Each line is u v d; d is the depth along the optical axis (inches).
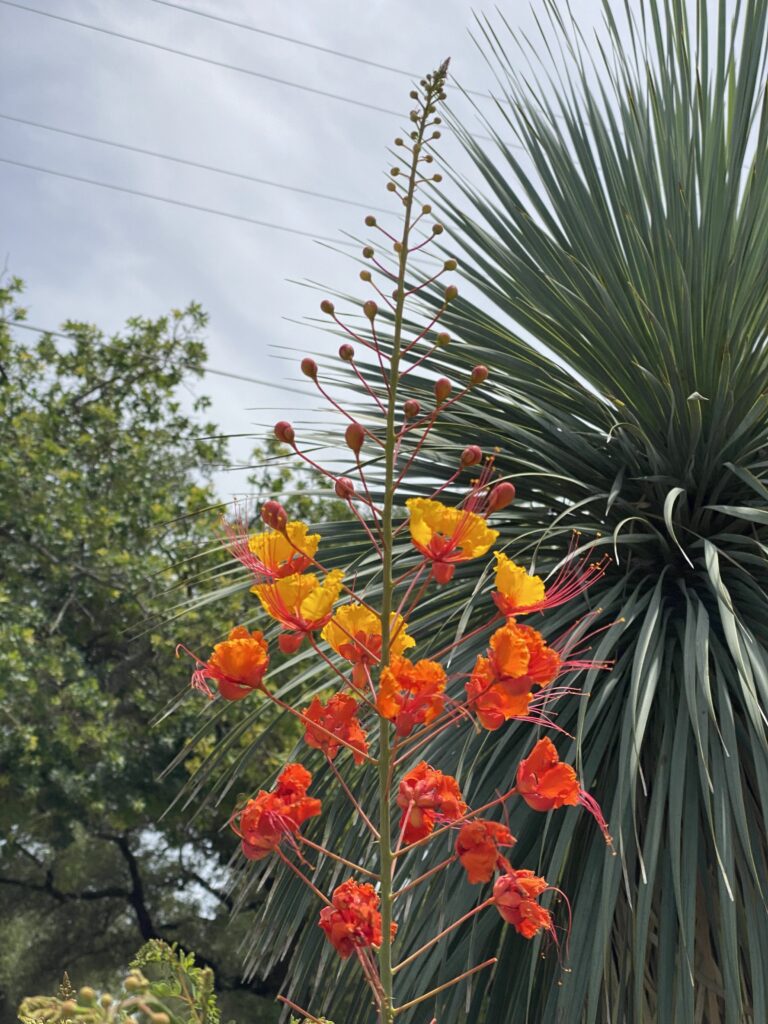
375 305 49.4
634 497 109.7
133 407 374.3
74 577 331.3
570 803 44.5
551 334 120.0
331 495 104.5
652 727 95.0
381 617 45.2
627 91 124.1
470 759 93.3
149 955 36.4
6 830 323.9
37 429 346.3
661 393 105.0
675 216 113.9
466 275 127.6
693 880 78.7
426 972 82.4
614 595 96.4
